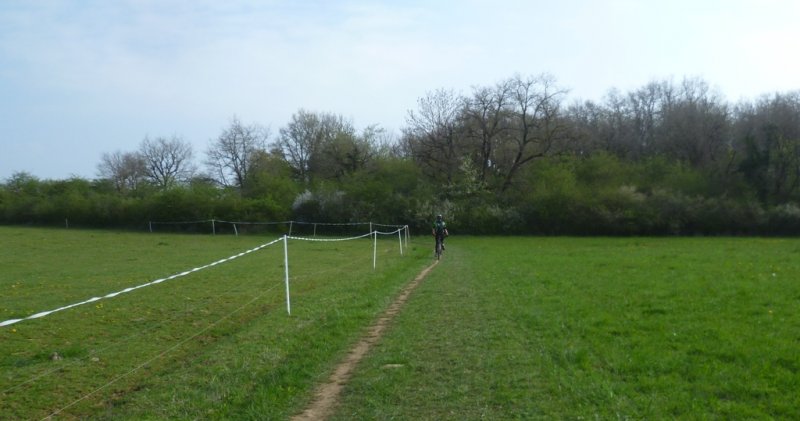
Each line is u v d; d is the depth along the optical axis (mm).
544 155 62469
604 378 7250
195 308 13680
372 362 8570
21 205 64375
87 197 65312
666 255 26438
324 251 33062
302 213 58062
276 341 9906
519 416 6164
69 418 6789
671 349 8508
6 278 20344
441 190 60750
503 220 55406
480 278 18562
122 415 6688
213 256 29906
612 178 59969
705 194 56406
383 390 7207
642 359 7949
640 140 77375
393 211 56906
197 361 8820
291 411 6695
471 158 63344
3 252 32188
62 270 22984
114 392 7680
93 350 9828
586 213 54031
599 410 6195
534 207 55344
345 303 13742
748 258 23562
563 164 60312
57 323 12000
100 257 29297
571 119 72500
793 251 28578
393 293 15734
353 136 72000
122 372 8547
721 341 8805
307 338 10172
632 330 9852
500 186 63281
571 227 54875
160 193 60844
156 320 12344
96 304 14219
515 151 65062
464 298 14305
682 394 6535
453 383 7375
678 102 73438
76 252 32500
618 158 66438
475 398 6797
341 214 57156
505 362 8195
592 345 8953
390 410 6543
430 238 50312
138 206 59625
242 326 11617
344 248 35844
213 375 8016
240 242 42562
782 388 6621
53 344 10289
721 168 61812
